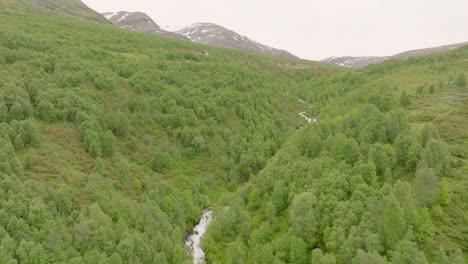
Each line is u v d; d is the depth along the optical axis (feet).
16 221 162.81
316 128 329.93
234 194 289.53
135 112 376.07
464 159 236.22
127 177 266.57
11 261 145.18
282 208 243.81
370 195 191.62
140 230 217.15
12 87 284.82
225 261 218.79
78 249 173.47
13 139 235.61
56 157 245.04
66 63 409.08
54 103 303.89
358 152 240.73
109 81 402.93
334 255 167.02
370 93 429.38
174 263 202.80
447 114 335.47
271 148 412.36
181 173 334.85
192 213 274.57
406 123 279.90
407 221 167.73
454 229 170.40
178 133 380.99
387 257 154.51
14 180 183.73
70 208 194.59
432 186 185.88
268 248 188.24
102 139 290.35
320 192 211.61
